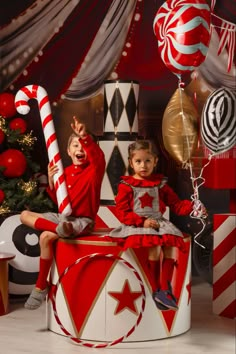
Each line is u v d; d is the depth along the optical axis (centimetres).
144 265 404
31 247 527
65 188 429
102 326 403
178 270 418
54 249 426
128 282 401
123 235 400
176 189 639
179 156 546
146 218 399
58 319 408
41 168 669
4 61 681
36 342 405
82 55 662
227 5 621
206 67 628
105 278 402
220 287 480
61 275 409
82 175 438
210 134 459
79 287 408
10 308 506
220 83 625
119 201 403
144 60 647
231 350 389
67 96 666
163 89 643
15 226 527
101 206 543
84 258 401
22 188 580
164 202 423
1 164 580
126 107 560
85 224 427
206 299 543
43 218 432
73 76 664
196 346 397
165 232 395
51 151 439
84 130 416
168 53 452
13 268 522
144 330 404
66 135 666
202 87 631
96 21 657
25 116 672
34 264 528
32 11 673
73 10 663
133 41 648
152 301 405
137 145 412
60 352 383
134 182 408
